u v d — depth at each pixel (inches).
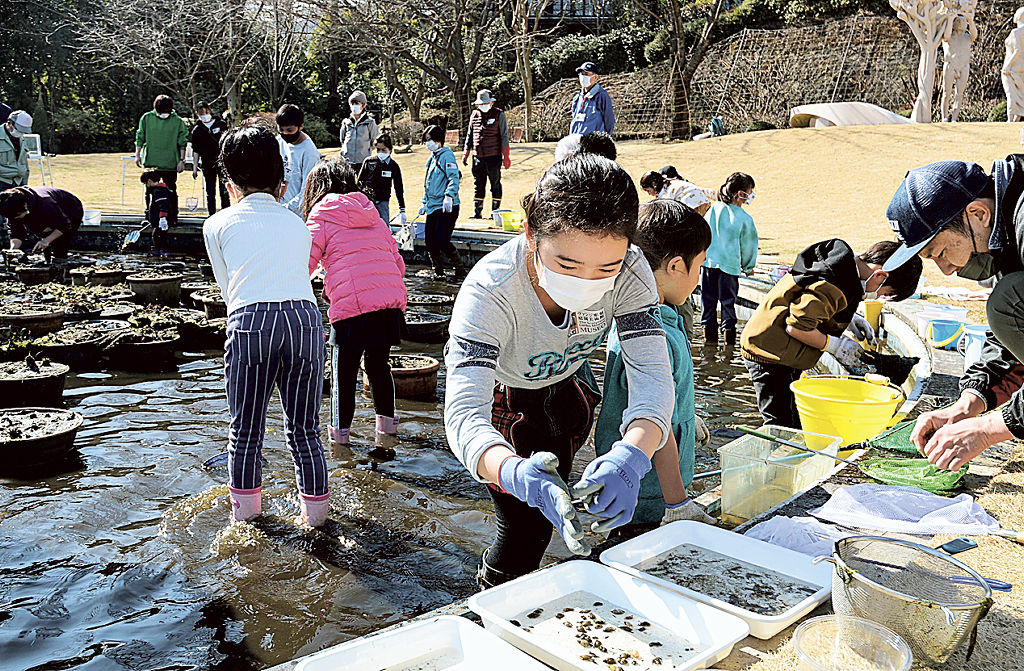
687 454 111.4
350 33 1012.5
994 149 615.8
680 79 930.1
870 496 102.7
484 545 137.9
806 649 66.2
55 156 1056.8
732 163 681.6
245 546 134.0
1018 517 99.5
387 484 161.6
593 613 77.2
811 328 159.8
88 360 246.1
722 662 68.5
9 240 437.7
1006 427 85.9
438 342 290.7
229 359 136.3
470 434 76.9
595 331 89.5
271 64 1312.7
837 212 507.8
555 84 1285.7
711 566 86.4
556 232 71.3
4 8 1304.1
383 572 127.7
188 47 1108.5
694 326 322.0
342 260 177.9
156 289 330.0
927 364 198.7
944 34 779.4
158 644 107.5
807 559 85.0
